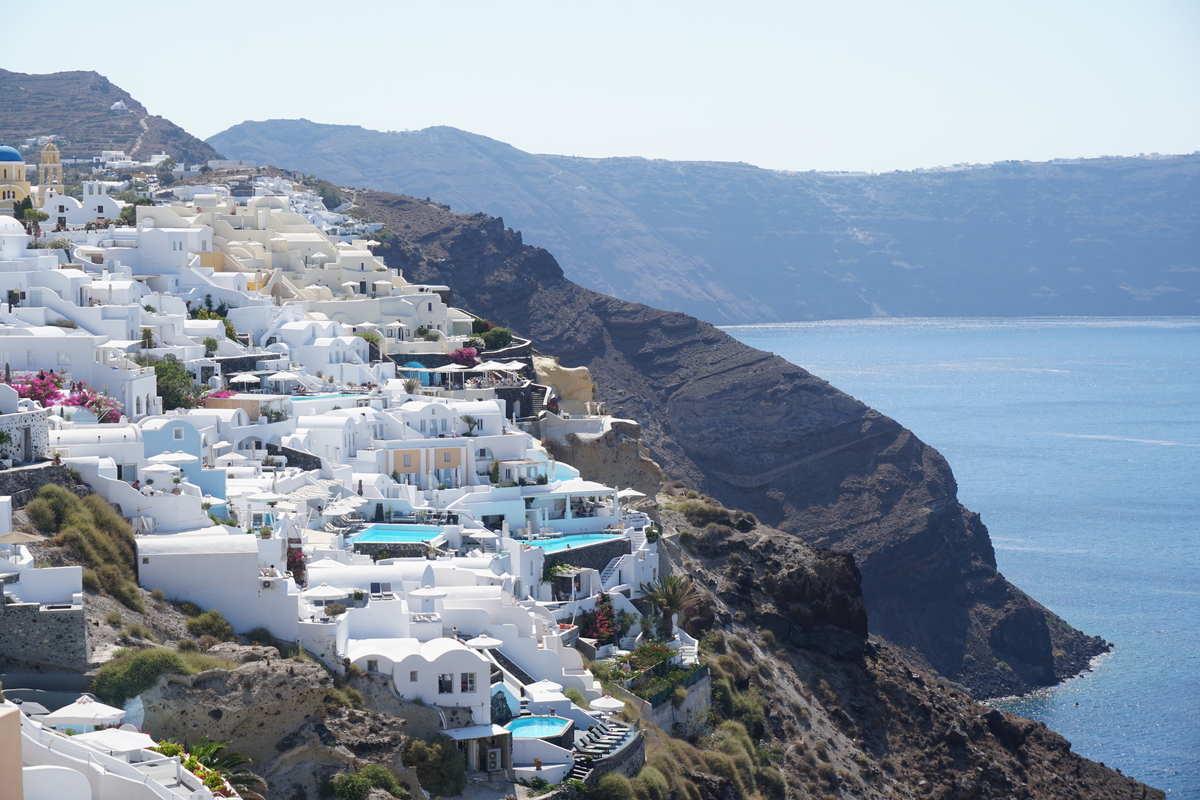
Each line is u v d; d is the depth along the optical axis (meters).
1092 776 164.88
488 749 80.00
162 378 124.19
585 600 114.50
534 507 127.38
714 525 161.12
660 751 98.06
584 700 93.25
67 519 78.38
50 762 56.12
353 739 71.69
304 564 93.81
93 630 68.88
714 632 138.50
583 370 192.25
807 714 141.38
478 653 82.00
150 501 86.62
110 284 139.00
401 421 134.12
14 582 68.50
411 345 176.62
